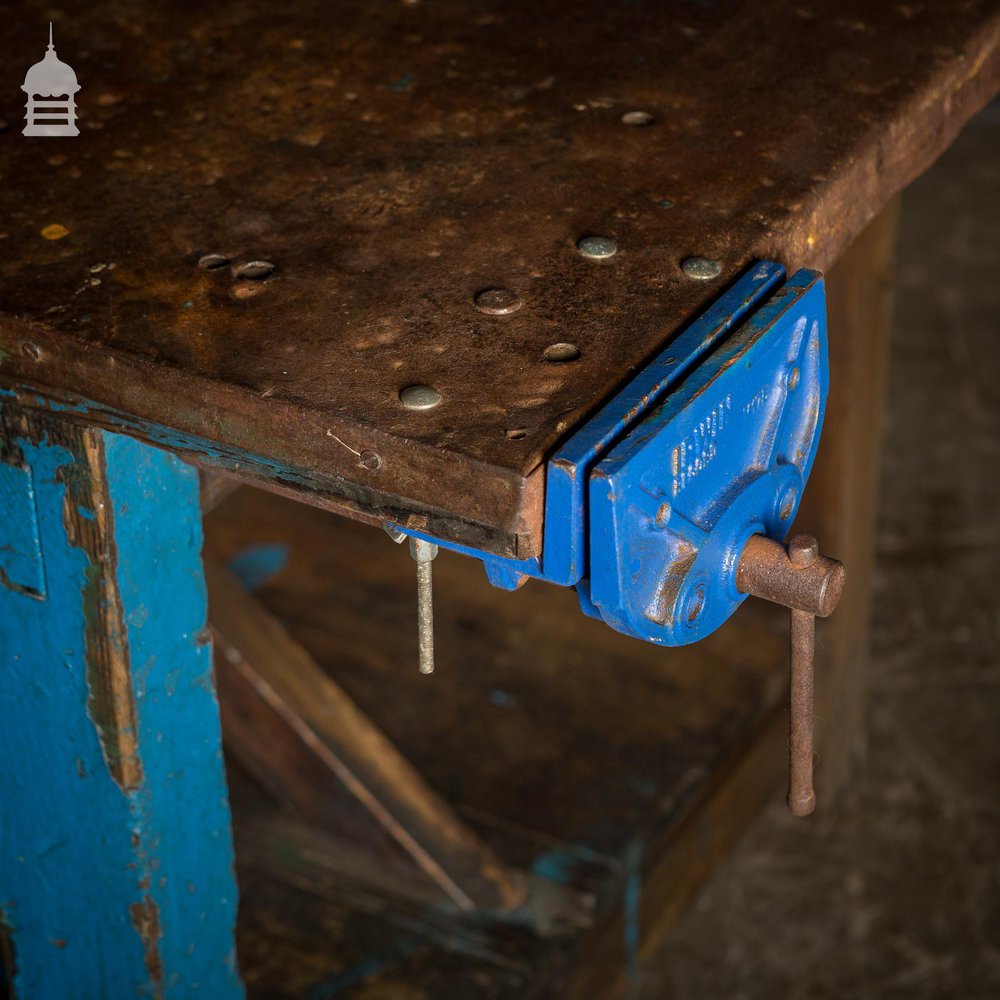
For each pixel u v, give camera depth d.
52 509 1.18
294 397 0.99
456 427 0.96
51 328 1.05
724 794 2.46
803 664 1.09
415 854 2.15
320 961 2.09
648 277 1.09
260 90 1.34
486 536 0.97
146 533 1.21
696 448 1.00
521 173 1.22
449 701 2.49
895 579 3.31
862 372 2.39
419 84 1.34
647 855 2.26
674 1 1.47
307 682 2.15
